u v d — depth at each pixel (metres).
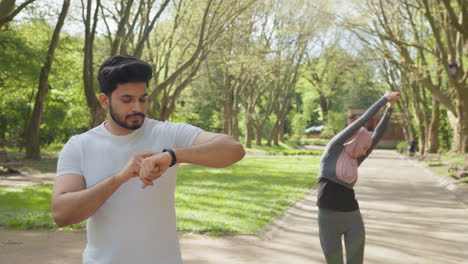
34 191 12.63
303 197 12.46
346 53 35.88
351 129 3.87
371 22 27.02
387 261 5.89
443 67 24.75
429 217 9.43
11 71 22.25
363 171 23.19
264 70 38.75
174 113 50.88
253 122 55.94
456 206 11.04
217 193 12.80
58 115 35.91
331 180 3.90
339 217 3.90
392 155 45.66
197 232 7.30
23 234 7.09
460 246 6.77
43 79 25.50
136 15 22.97
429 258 6.06
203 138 1.79
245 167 25.45
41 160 25.14
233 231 7.34
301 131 76.12
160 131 1.87
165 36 32.66
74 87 35.28
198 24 30.58
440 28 25.83
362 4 26.05
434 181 17.72
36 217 8.27
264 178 18.41
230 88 43.69
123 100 1.69
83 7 22.61
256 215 8.94
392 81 45.28
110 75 1.66
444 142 51.09
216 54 36.53
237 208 9.88
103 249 1.76
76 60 30.36
